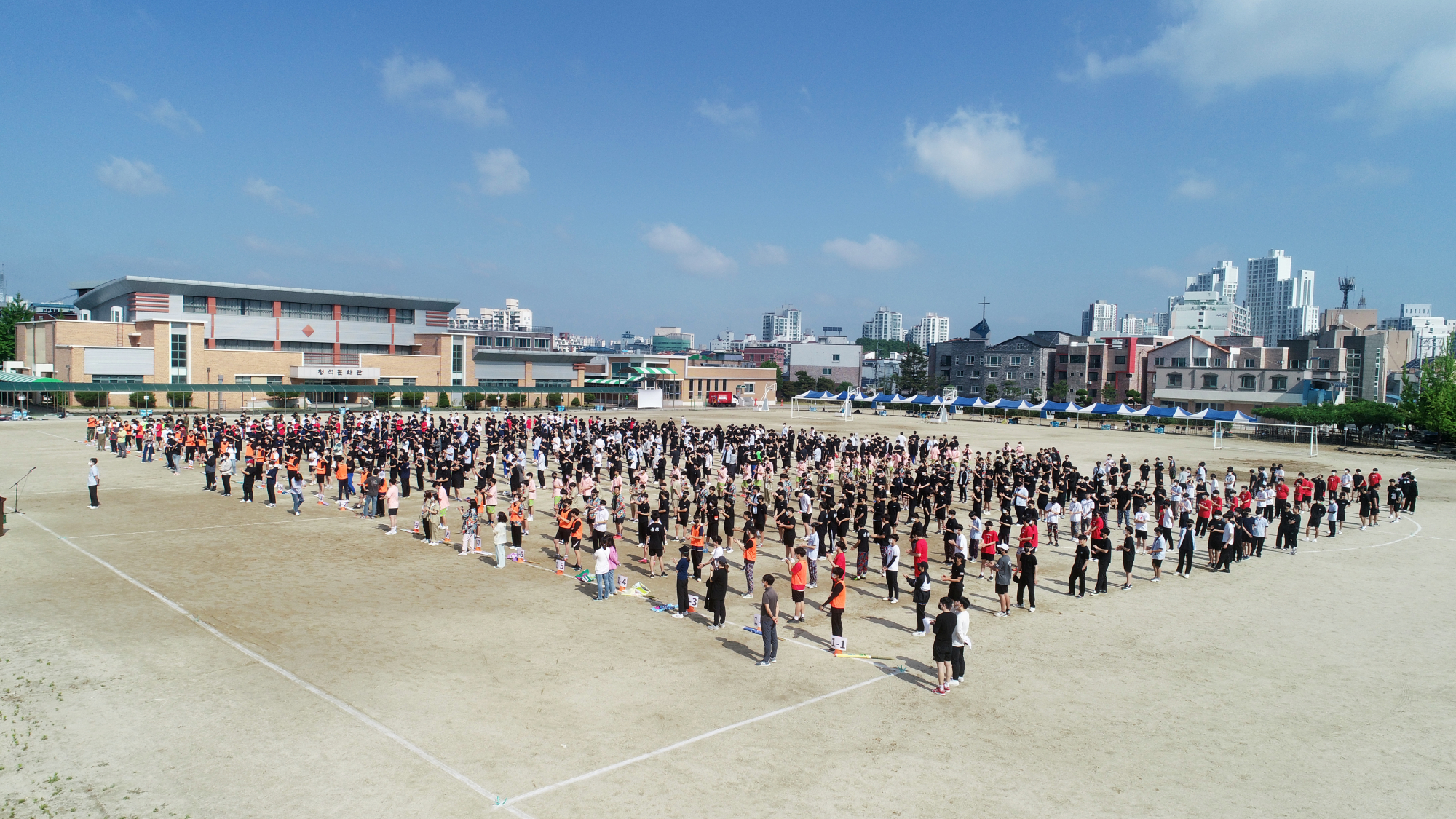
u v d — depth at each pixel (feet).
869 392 463.01
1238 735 50.29
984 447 233.96
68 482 135.23
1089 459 206.90
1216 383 387.75
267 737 46.09
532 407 390.83
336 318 364.17
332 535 99.45
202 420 213.87
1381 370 378.94
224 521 106.42
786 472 139.95
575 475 128.67
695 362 508.12
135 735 45.78
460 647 61.62
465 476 138.41
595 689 54.39
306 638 62.44
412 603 72.64
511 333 552.41
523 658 59.77
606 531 83.15
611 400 427.33
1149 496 118.73
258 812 38.45
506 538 88.89
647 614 71.72
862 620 72.33
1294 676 60.75
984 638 67.87
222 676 54.60
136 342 303.68
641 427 220.02
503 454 156.97
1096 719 52.13
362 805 39.32
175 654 58.34
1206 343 400.67
